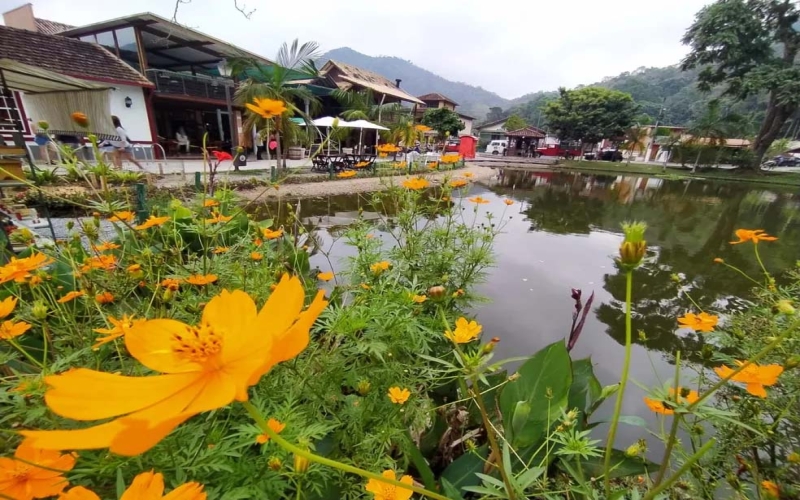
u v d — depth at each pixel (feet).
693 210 36.04
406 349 4.30
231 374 1.28
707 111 80.89
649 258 1.91
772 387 5.00
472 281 8.79
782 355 4.95
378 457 3.61
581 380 5.42
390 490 2.71
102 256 4.76
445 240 8.77
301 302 1.45
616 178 68.49
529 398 4.39
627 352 1.88
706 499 4.00
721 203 41.73
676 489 4.07
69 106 10.66
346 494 3.52
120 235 6.29
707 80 79.92
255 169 34.71
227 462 2.88
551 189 47.37
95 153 4.59
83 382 1.26
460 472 4.34
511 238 20.79
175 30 34.60
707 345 3.14
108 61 31.32
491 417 5.58
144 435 0.85
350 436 3.83
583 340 10.22
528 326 10.67
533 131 116.26
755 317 7.00
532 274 15.07
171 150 43.88
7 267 3.41
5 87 9.53
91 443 0.95
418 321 4.87
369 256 6.63
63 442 0.93
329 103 60.13
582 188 50.96
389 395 3.81
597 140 104.88
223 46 39.06
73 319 4.07
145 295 5.43
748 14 69.56
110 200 4.87
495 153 124.47
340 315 3.96
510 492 2.08
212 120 50.47
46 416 2.95
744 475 4.67
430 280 7.73
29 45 27.27
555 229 24.29
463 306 8.44
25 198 13.10
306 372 3.92
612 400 7.71
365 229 7.30
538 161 96.68
